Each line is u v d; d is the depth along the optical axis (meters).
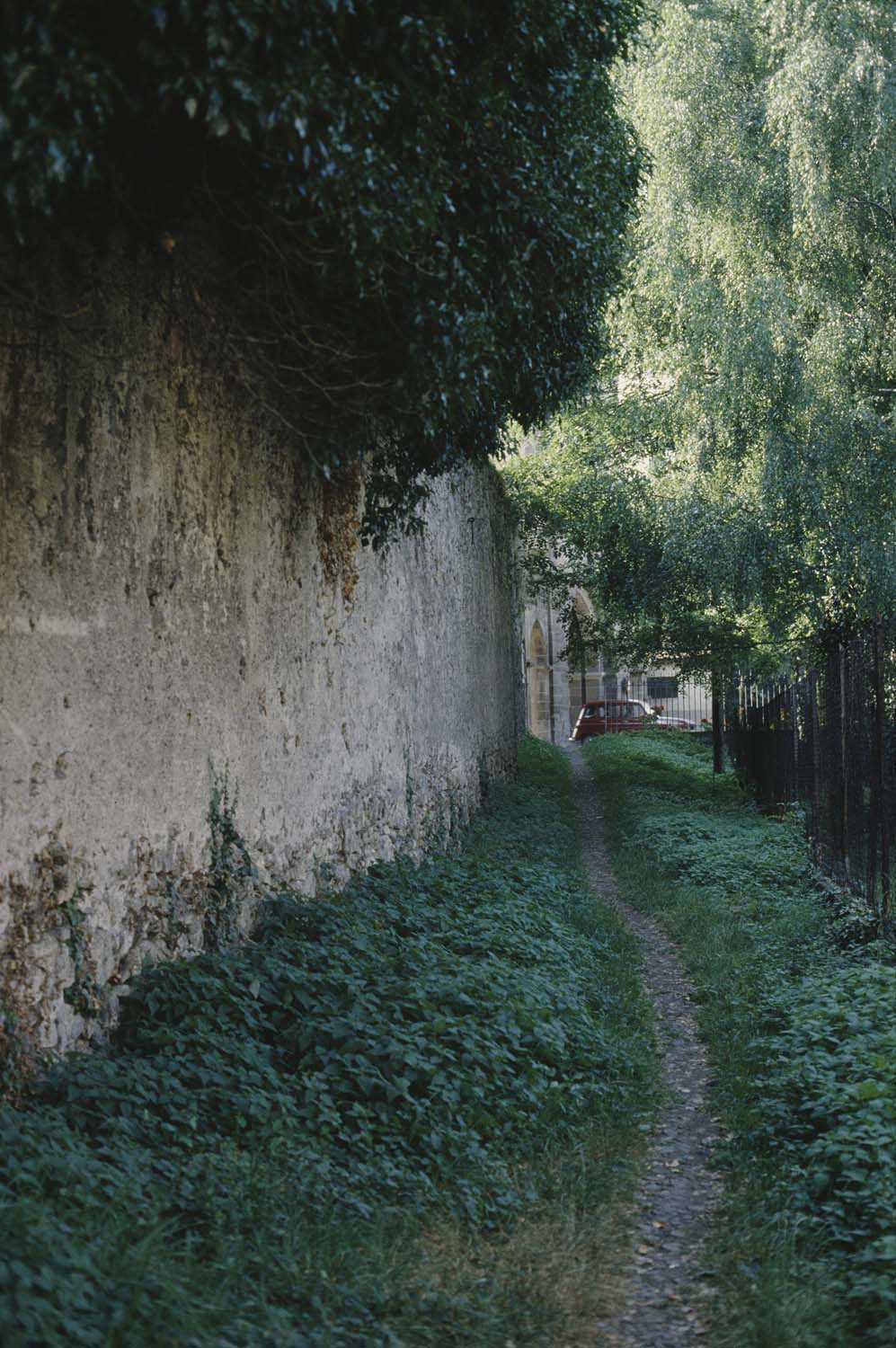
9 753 4.79
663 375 18.55
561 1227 4.86
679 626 20.92
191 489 6.57
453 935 8.42
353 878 9.41
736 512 17.19
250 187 5.66
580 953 9.18
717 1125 6.20
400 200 5.20
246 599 7.38
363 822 9.96
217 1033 5.62
